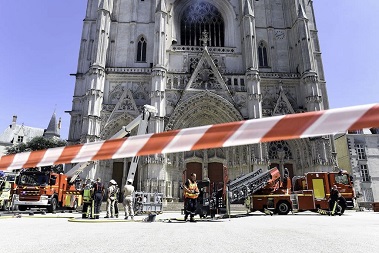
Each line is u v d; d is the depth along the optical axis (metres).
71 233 8.84
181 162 40.84
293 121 2.93
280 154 41.78
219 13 52.28
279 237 8.00
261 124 3.12
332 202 21.41
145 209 23.33
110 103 41.97
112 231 9.53
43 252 5.43
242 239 7.56
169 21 48.31
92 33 46.97
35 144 56.38
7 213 21.42
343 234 8.77
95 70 40.62
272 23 49.44
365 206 36.50
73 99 43.16
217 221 15.14
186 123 42.12
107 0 44.78
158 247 6.16
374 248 6.14
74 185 28.48
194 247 6.20
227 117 42.03
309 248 6.12
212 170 42.31
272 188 23.16
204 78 43.16
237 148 41.12
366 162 49.38
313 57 44.44
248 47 44.22
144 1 49.44
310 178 26.11
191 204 14.60
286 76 45.03
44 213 22.19
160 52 42.31
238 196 20.08
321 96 42.56
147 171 36.75
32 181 23.02
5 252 5.42
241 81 44.16
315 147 39.53
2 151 73.12
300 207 23.72
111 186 18.78
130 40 46.31
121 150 3.77
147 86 43.25
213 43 50.41
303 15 46.06
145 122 23.67
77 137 41.47
